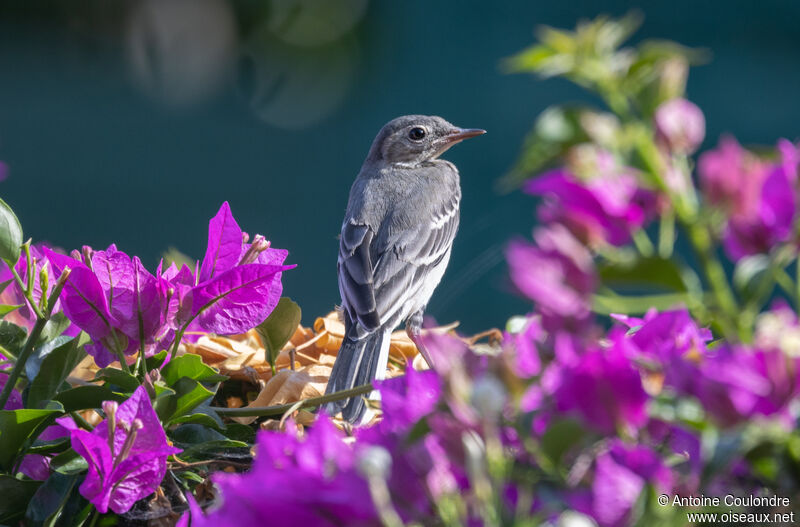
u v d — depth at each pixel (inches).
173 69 409.7
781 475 24.0
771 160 25.0
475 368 25.3
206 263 44.0
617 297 23.8
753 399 22.3
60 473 38.9
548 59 25.9
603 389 23.4
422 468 24.7
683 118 23.5
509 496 25.0
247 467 44.9
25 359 40.1
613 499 23.3
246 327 42.9
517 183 24.5
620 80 25.1
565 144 24.0
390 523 23.4
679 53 24.9
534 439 24.8
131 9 415.2
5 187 275.3
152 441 36.4
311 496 23.9
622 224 24.0
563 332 23.9
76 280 41.0
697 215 23.5
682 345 28.0
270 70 395.5
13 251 40.0
